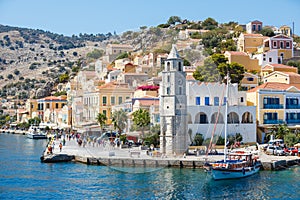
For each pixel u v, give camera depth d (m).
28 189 57.62
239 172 64.69
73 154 80.31
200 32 147.88
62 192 55.88
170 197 53.53
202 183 60.81
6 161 81.94
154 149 78.00
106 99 77.81
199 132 86.62
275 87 101.12
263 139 96.56
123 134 63.25
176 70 76.31
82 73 106.62
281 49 155.25
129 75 69.25
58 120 160.25
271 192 57.03
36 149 107.25
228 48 157.75
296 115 101.00
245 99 99.12
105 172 68.06
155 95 74.62
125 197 53.34
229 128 90.88
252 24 193.50
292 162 75.75
